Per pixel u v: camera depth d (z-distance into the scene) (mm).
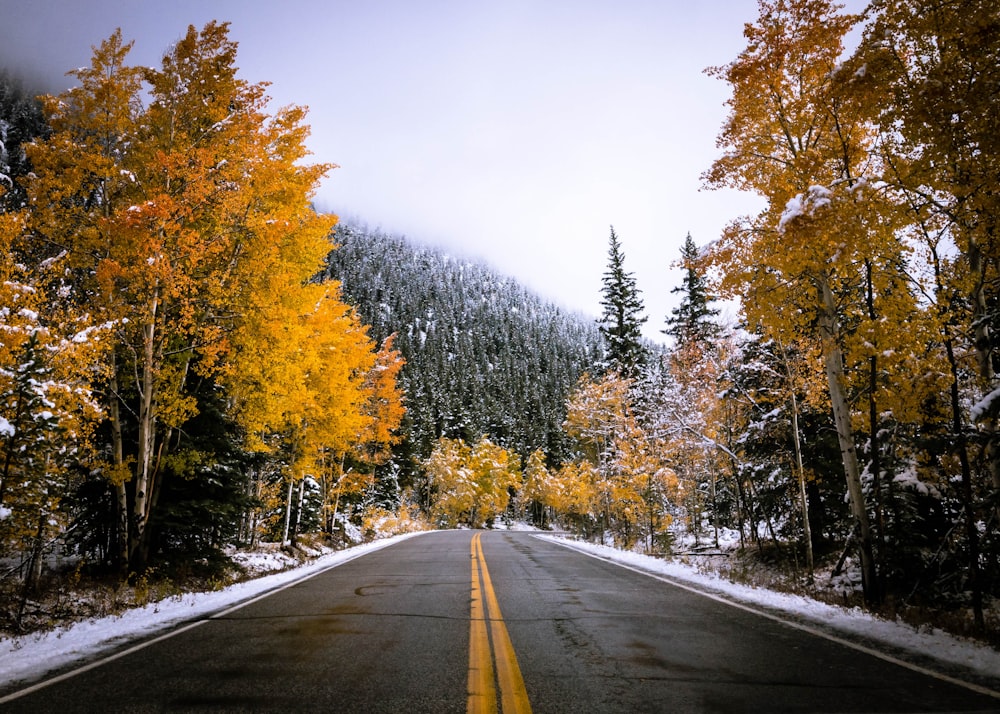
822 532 18344
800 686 4605
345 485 26219
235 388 13781
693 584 10820
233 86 12234
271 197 13195
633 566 14227
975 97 6570
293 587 10578
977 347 8992
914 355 8523
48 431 8641
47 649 5918
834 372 10453
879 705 4160
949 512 11328
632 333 37281
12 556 10070
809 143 10562
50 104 11320
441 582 10875
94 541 12672
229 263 12648
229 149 12195
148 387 11516
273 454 18969
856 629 6754
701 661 5340
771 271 10688
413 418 73812
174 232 11383
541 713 3973
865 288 10125
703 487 28250
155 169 11258
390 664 5188
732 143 11297
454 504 63281
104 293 11094
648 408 28078
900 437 10398
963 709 4078
